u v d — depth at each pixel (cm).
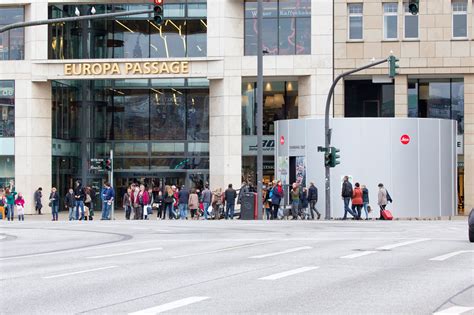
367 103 5806
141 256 2159
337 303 1254
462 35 5591
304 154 4903
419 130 4819
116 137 6356
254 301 1273
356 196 4628
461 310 1182
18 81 5922
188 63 5797
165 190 4969
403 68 5575
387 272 1714
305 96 5706
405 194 4788
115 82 6338
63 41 6066
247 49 5775
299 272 1712
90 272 1741
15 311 1180
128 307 1212
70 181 6262
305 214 4803
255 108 5959
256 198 4756
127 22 6112
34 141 5925
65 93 6253
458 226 3838
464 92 5616
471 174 5606
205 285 1485
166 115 6322
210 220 4628
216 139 5806
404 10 5594
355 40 5609
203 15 6028
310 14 5669
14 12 5994
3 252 2388
